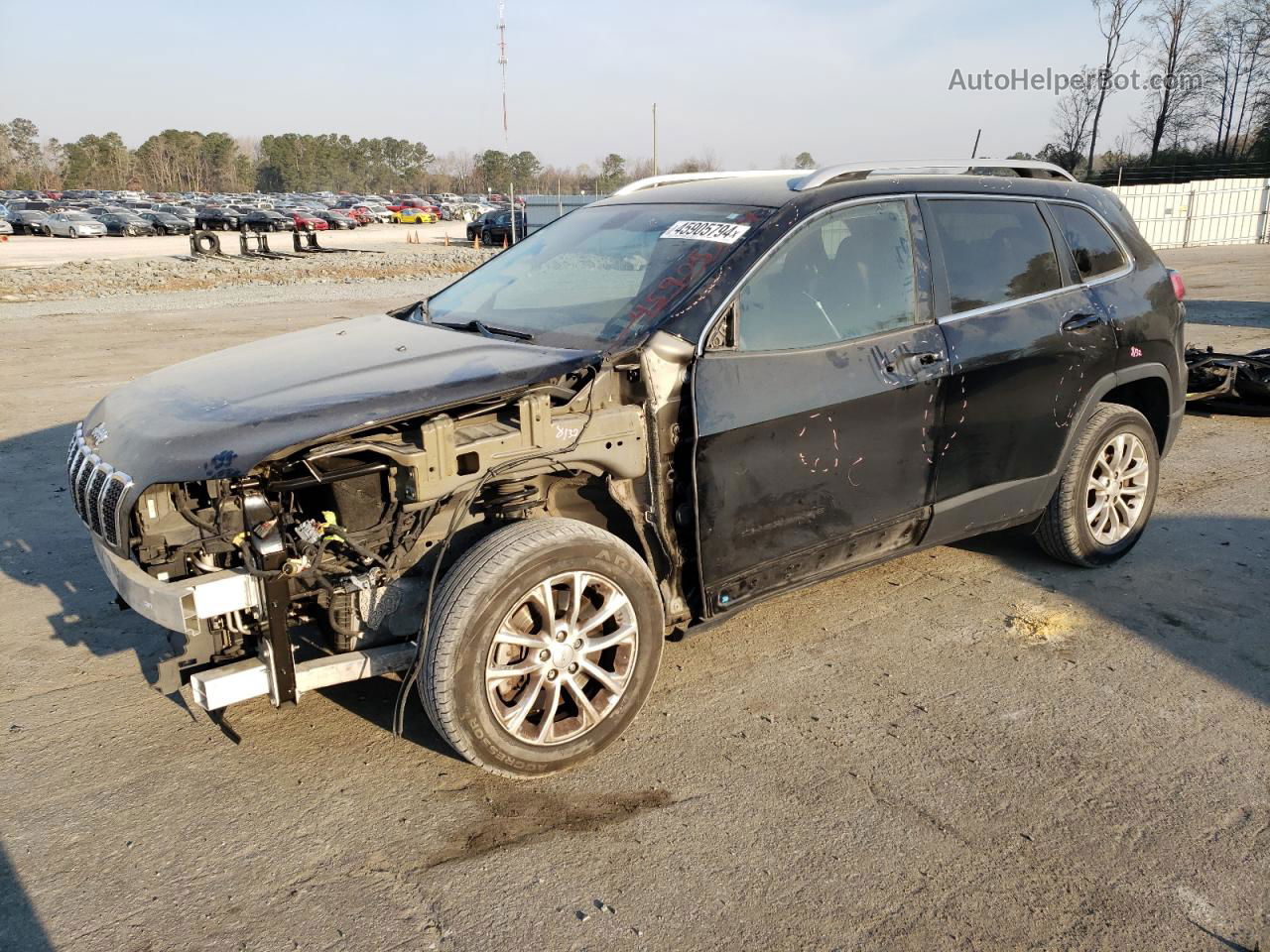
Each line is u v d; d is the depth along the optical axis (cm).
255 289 2177
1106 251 462
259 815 295
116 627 428
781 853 275
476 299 420
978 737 334
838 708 354
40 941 243
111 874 269
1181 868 268
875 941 242
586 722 313
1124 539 480
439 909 254
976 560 496
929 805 296
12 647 409
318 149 16238
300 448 270
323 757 326
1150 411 496
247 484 275
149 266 2645
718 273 337
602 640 312
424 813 295
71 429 796
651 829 286
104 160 14475
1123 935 243
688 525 338
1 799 303
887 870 268
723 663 389
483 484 296
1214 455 694
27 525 562
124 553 291
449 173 17600
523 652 302
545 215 3578
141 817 294
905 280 381
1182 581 466
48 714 355
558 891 261
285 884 264
